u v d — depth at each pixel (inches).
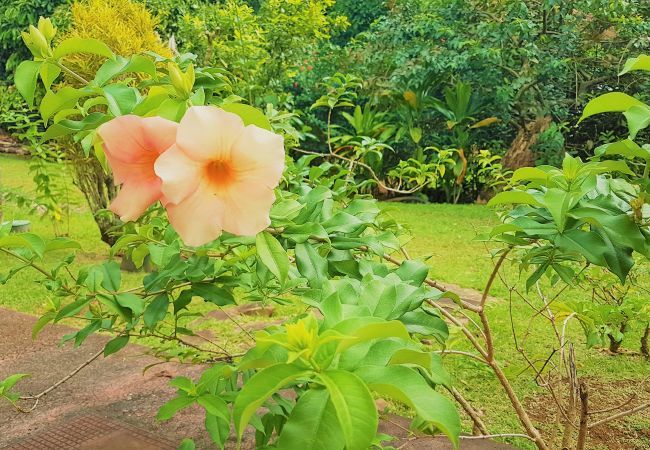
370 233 81.0
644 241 49.2
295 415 30.4
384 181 438.3
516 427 113.3
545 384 93.8
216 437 57.4
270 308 174.9
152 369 135.5
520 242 61.4
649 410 119.4
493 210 102.9
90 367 136.6
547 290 193.6
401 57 419.8
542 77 412.2
